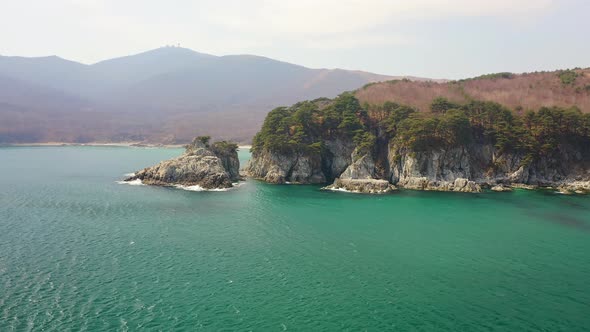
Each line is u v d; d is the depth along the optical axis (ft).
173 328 138.92
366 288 176.55
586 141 489.67
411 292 173.47
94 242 228.43
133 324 140.46
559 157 481.87
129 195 380.58
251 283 178.40
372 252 223.51
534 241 247.50
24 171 583.17
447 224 287.48
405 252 224.33
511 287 179.93
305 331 139.95
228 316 148.77
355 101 561.43
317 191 426.10
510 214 321.32
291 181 490.90
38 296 158.92
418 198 389.39
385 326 144.87
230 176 518.78
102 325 139.03
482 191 433.89
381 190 423.64
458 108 527.40
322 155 520.42
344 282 182.29
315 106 571.69
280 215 307.99
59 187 428.56
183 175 453.58
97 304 153.99
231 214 307.78
